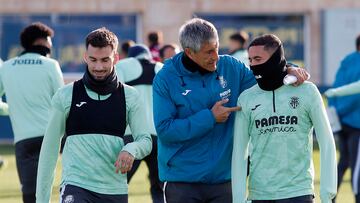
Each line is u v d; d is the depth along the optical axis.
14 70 17.95
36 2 50.09
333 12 52.22
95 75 13.02
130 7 51.41
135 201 23.22
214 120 13.02
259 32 53.16
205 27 12.97
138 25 51.62
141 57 20.36
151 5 51.62
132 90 13.37
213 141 13.40
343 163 22.80
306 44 53.16
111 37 13.01
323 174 12.69
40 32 18.05
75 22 50.78
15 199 23.92
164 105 13.32
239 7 52.84
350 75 22.16
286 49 53.22
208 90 13.38
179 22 52.00
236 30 53.00
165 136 13.22
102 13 51.09
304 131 12.81
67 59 50.56
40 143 17.92
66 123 13.29
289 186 12.70
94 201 13.15
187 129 13.05
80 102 13.12
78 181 13.06
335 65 52.44
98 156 13.13
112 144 13.16
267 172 12.79
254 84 13.61
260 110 12.82
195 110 13.35
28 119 17.91
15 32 49.88
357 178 21.62
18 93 17.89
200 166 13.35
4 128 43.75
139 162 20.02
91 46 12.92
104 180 13.16
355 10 52.19
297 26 53.25
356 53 22.30
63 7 50.53
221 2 52.62
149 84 20.17
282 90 12.80
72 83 13.30
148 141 13.30
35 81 17.86
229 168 13.52
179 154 13.44
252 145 12.99
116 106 13.19
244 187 12.94
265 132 12.80
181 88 13.36
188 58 13.26
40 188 13.49
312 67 53.00
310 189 12.79
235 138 13.09
